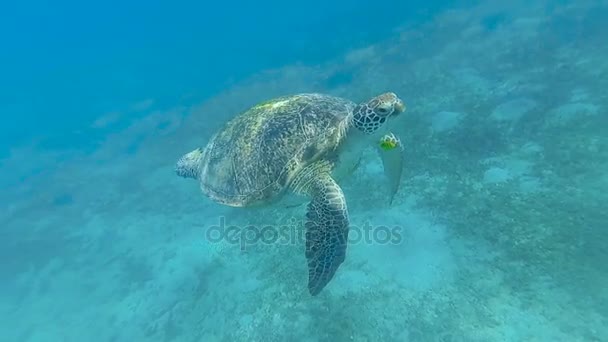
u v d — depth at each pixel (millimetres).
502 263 1809
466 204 2207
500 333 1545
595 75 3211
